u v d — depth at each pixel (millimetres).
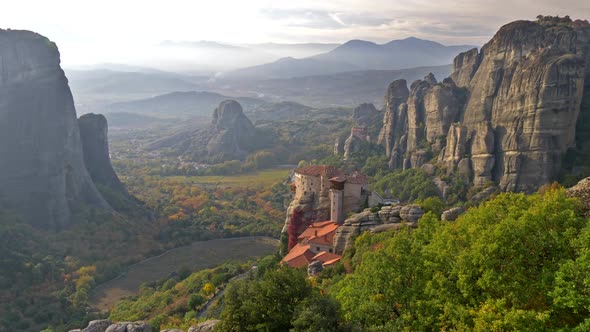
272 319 40000
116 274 150250
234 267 133250
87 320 110375
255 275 112312
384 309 44750
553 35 171375
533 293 38750
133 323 52125
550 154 146250
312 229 124625
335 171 136250
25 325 108438
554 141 147250
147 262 164000
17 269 128750
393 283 45969
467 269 42188
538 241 40562
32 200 162500
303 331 36500
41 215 161625
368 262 52719
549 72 146875
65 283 133250
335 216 124812
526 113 152500
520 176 151250
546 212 43844
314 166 142250
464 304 41938
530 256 40438
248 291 42750
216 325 42656
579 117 158125
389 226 97062
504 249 40469
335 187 125125
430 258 47219
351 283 54750
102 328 54719
